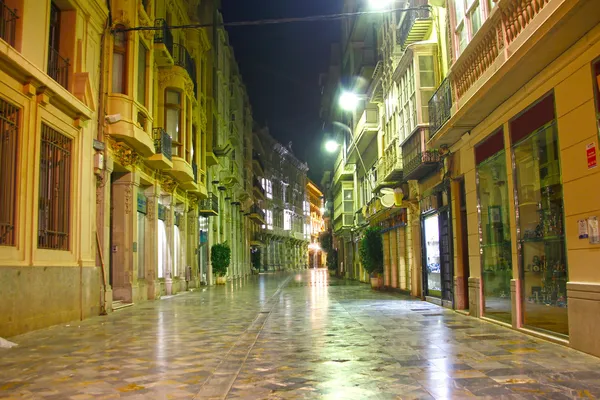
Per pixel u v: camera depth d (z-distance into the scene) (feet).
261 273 211.41
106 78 48.11
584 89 22.82
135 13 51.57
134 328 34.30
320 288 86.69
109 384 18.35
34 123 34.09
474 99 31.17
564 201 24.62
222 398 16.31
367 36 89.04
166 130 67.46
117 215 54.39
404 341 27.20
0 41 29.09
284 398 16.29
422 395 16.33
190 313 44.62
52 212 37.40
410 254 63.31
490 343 26.14
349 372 19.84
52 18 40.73
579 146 23.30
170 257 71.05
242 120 167.22
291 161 294.66
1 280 29.43
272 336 29.89
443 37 47.14
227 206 135.03
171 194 71.10
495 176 33.86
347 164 117.70
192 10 85.61
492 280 35.47
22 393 17.16
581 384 17.30
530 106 28.09
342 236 145.79
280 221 268.82
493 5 29.86
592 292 22.22
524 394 16.16
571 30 21.88
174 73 67.77
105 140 47.03
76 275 39.37
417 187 57.52
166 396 16.69
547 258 27.22
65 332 32.40
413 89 51.52
